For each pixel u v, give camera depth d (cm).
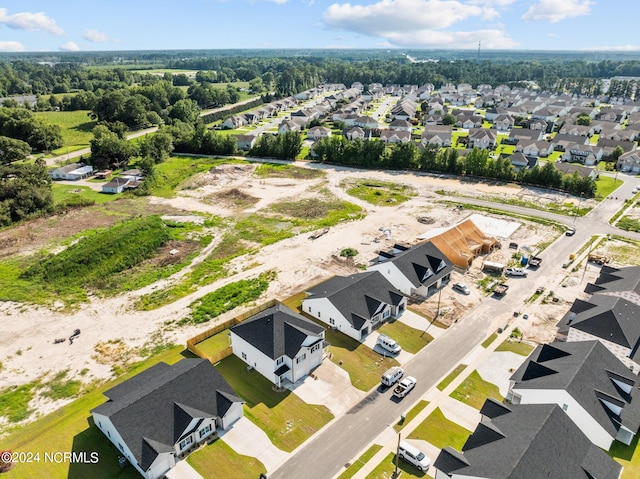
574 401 3459
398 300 5322
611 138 14938
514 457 2811
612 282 5338
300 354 4172
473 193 9962
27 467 3334
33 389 4222
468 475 2870
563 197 9650
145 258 6988
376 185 10638
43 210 8706
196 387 3681
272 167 12231
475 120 17950
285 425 3706
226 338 4938
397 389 4062
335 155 12538
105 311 5525
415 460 3278
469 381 4216
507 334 4950
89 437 3612
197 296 5825
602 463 3005
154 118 18075
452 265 6191
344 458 3388
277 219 8531
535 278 6238
